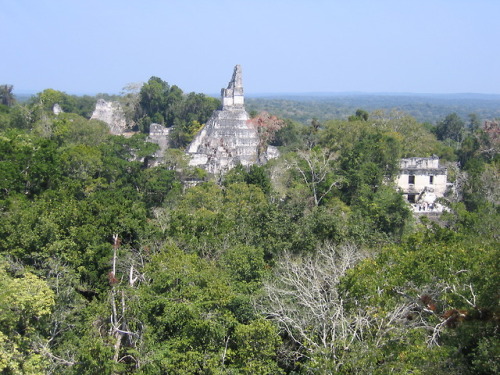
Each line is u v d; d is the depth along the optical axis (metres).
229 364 30.39
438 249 29.58
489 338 24.88
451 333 26.56
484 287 26.02
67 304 35.34
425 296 29.03
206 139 99.50
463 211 56.50
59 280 35.59
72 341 32.06
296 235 42.19
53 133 88.12
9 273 35.56
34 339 30.88
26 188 57.41
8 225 39.22
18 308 30.30
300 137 114.56
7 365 27.38
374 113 110.38
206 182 67.81
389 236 52.03
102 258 38.56
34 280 32.06
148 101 145.88
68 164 64.50
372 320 28.89
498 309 25.47
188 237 41.62
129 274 37.78
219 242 41.69
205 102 139.88
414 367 23.97
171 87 146.12
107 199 48.34
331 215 44.44
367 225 47.06
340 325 28.64
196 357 28.88
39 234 39.09
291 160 75.19
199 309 30.59
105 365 28.86
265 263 40.62
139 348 29.62
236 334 30.69
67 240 39.34
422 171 73.75
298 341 30.61
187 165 78.19
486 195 69.38
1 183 51.94
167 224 46.44
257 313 31.84
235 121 101.00
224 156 92.81
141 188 69.56
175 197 65.56
